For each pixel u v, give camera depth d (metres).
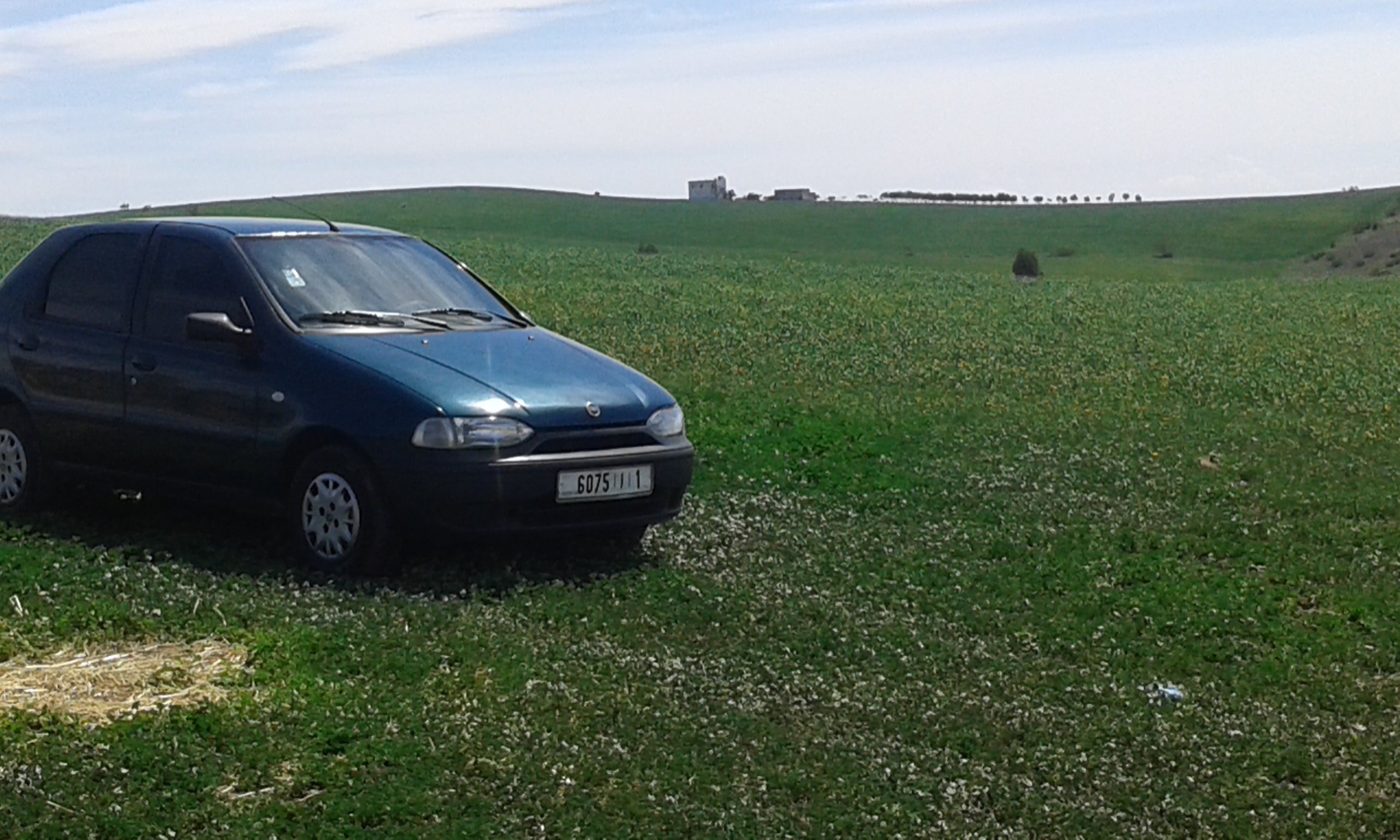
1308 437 16.33
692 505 11.39
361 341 9.49
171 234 10.17
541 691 7.08
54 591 8.23
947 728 6.97
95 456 10.12
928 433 15.20
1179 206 143.88
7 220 69.56
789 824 5.85
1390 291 52.59
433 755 6.22
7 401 10.58
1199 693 7.65
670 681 7.38
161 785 5.82
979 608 9.05
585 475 9.20
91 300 10.27
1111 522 11.49
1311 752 6.86
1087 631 8.65
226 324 9.46
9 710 6.45
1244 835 5.98
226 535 10.01
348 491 9.06
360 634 7.77
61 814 5.54
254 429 9.38
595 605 8.64
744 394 18.20
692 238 114.94
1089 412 17.95
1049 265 96.38
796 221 130.12
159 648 7.43
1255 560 10.48
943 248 110.56
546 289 44.22
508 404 9.09
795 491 12.23
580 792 6.01
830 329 30.91
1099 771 6.55
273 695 6.77
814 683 7.48
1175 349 27.42
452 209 129.62
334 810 5.67
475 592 8.72
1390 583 9.93
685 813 5.86
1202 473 13.62
